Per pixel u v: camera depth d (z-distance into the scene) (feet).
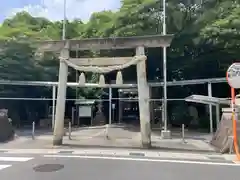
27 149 41.09
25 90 82.53
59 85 46.19
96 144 46.16
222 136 42.88
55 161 31.73
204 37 63.93
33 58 76.54
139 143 47.52
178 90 83.56
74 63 46.42
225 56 67.41
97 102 94.07
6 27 80.94
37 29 91.09
